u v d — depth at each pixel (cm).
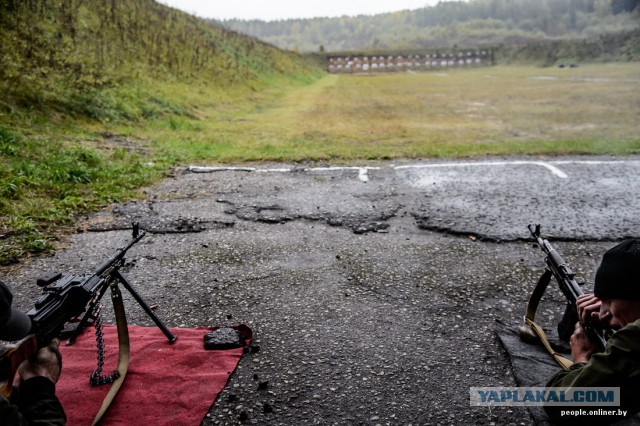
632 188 718
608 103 1905
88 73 1291
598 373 201
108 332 349
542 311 391
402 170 845
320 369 314
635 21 11700
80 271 452
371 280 443
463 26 16312
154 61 1780
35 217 561
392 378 306
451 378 306
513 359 319
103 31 1620
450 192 711
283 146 1065
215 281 439
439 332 359
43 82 1095
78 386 286
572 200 668
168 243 524
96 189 680
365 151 993
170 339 334
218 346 330
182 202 662
